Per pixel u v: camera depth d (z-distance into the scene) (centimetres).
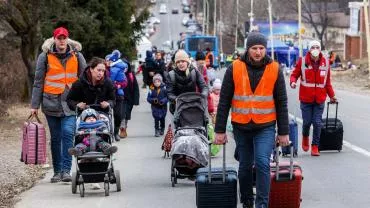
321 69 3086
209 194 1930
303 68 3105
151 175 2780
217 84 3625
